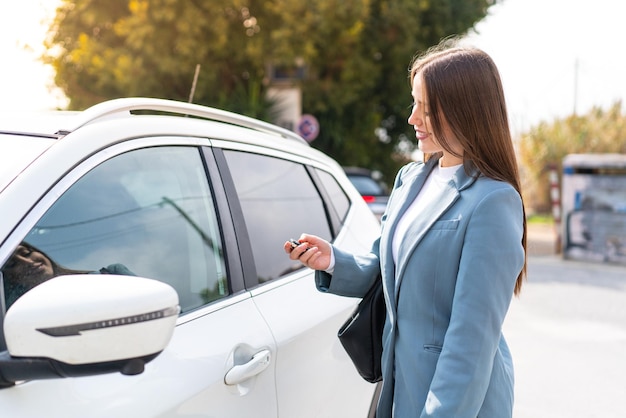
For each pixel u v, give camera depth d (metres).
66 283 1.04
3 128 1.50
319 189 2.41
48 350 0.98
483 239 1.32
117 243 1.45
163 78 12.22
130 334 1.02
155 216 1.58
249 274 1.81
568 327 5.46
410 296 1.43
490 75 1.43
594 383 4.12
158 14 11.32
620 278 7.84
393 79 14.73
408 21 13.48
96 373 1.03
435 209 1.42
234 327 1.61
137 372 1.07
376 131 15.66
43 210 1.29
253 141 2.11
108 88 13.24
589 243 9.18
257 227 1.92
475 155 1.40
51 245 1.29
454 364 1.29
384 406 1.55
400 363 1.46
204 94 12.38
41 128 1.48
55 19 12.97
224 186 1.84
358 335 1.66
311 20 11.62
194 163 1.77
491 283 1.30
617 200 8.95
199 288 1.62
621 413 3.67
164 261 1.55
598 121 15.07
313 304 1.99
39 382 1.14
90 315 0.99
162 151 1.68
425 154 1.62
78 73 13.30
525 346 4.92
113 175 1.50
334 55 12.95
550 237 12.55
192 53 11.76
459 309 1.31
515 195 1.38
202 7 11.85
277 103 12.56
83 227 1.38
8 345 0.99
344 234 2.40
